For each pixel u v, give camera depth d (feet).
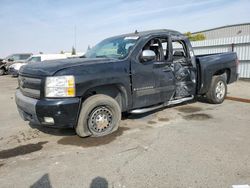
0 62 72.08
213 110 20.42
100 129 14.60
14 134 15.87
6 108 24.29
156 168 10.75
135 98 15.79
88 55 18.60
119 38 18.24
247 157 11.57
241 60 39.60
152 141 13.84
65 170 10.85
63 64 13.60
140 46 16.05
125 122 17.39
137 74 15.66
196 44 47.78
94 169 10.86
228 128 15.78
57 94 12.69
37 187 9.60
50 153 12.68
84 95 14.08
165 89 17.46
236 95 26.50
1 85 45.01
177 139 14.05
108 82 14.21
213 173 10.20
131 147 13.09
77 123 13.84
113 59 15.14
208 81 20.86
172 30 18.63
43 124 13.19
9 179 10.24
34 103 12.94
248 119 17.70
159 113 19.57
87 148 13.14
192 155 11.92
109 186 9.52
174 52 18.79
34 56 65.26
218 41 43.42
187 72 19.16
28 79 13.85
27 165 11.43
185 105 22.26
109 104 14.61
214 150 12.43
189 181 9.66
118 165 11.14
